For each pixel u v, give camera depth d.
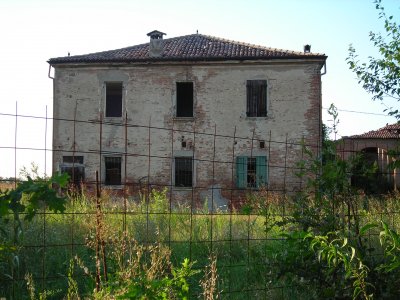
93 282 3.85
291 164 19.25
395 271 3.63
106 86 20.70
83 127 20.20
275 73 19.83
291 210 4.39
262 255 4.57
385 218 5.70
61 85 20.48
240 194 19.08
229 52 20.45
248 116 19.91
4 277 4.55
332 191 4.18
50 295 4.52
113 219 6.16
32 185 2.83
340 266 3.66
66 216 6.91
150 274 3.40
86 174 19.88
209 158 19.72
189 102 20.83
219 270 5.69
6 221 2.98
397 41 10.84
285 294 4.47
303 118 19.53
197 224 7.80
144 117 20.20
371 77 11.10
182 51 20.95
